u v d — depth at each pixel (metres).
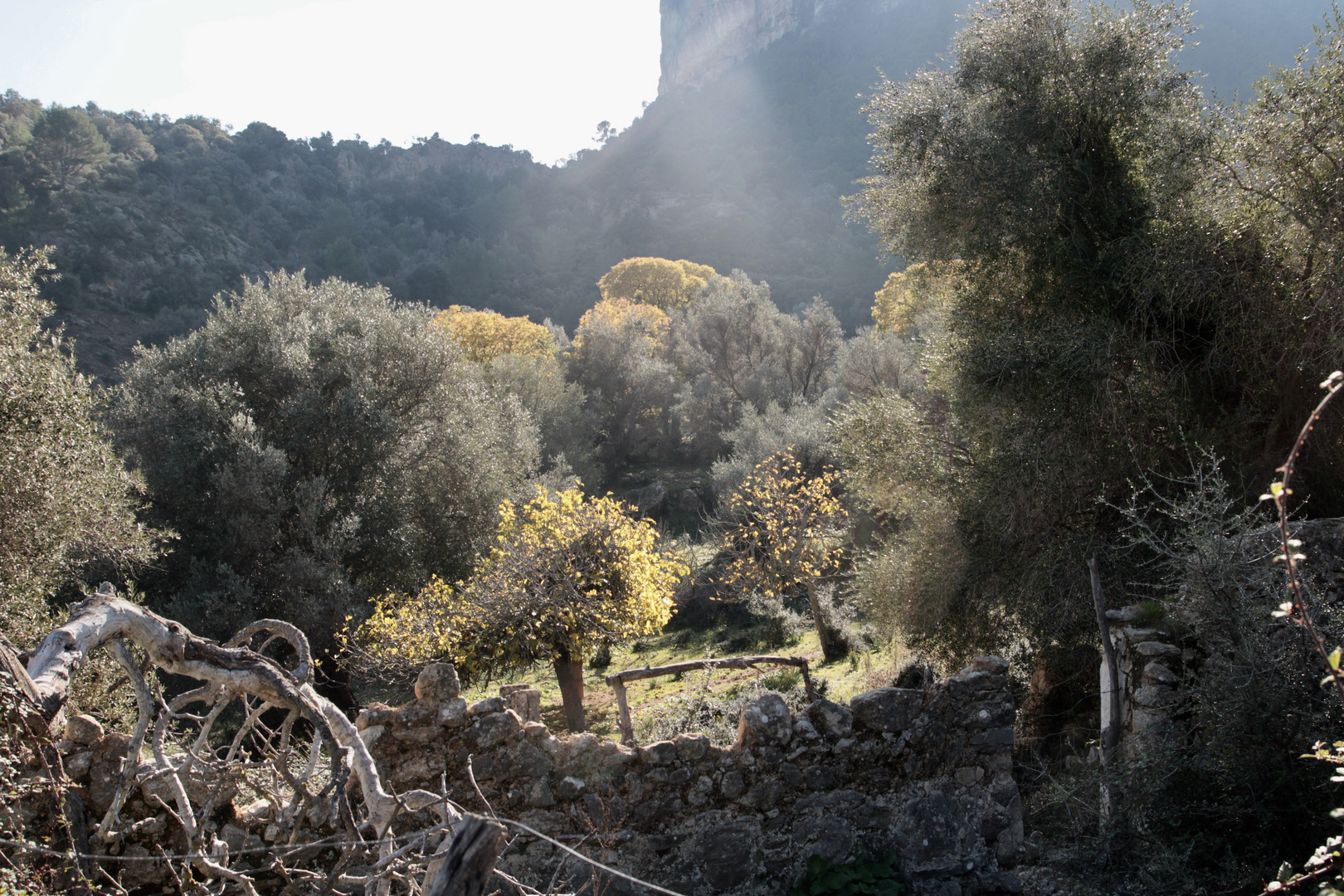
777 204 151.38
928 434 13.94
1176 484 10.71
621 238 149.12
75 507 9.71
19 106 97.81
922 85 13.38
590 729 13.51
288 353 21.70
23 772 3.72
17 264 10.31
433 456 22.17
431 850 3.51
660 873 5.09
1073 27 12.48
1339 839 2.92
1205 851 5.87
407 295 113.62
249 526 18.17
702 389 45.56
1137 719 7.00
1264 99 10.83
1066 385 11.16
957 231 12.80
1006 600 11.81
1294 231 10.56
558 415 43.06
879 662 14.58
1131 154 12.23
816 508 19.66
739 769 5.32
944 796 5.65
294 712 3.30
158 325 64.06
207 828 4.28
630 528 14.40
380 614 14.32
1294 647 5.84
